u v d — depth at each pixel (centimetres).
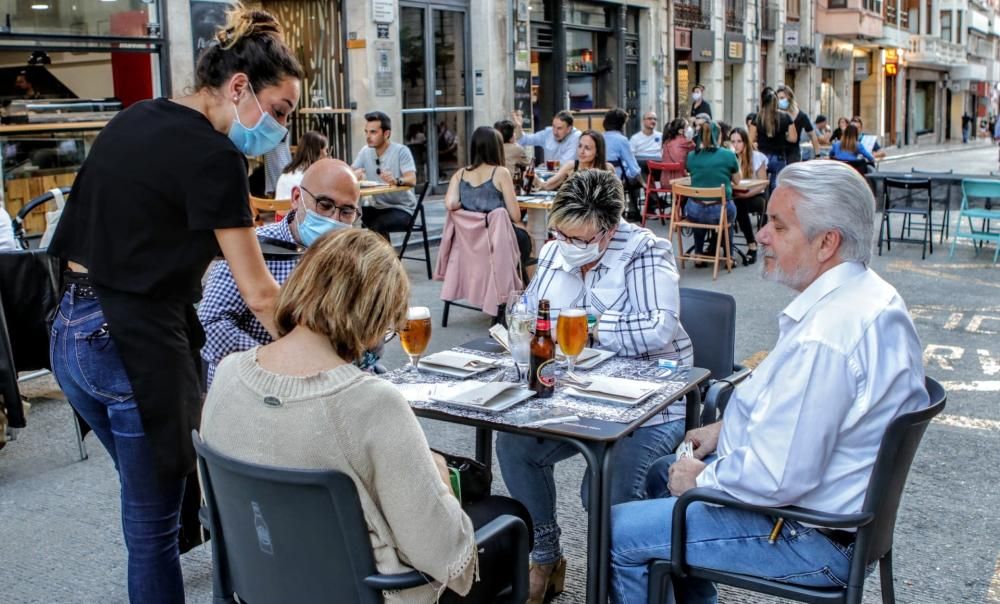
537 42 1927
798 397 241
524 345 305
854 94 4134
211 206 267
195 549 401
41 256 471
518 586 251
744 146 1170
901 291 927
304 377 216
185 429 283
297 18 1415
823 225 251
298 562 218
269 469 207
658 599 270
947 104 5688
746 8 2861
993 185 1112
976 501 434
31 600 361
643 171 1557
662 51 2347
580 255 360
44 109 977
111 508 441
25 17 967
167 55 1099
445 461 270
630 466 339
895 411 245
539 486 341
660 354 359
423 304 872
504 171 761
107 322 272
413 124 1549
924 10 4553
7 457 504
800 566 253
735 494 251
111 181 268
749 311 832
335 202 348
